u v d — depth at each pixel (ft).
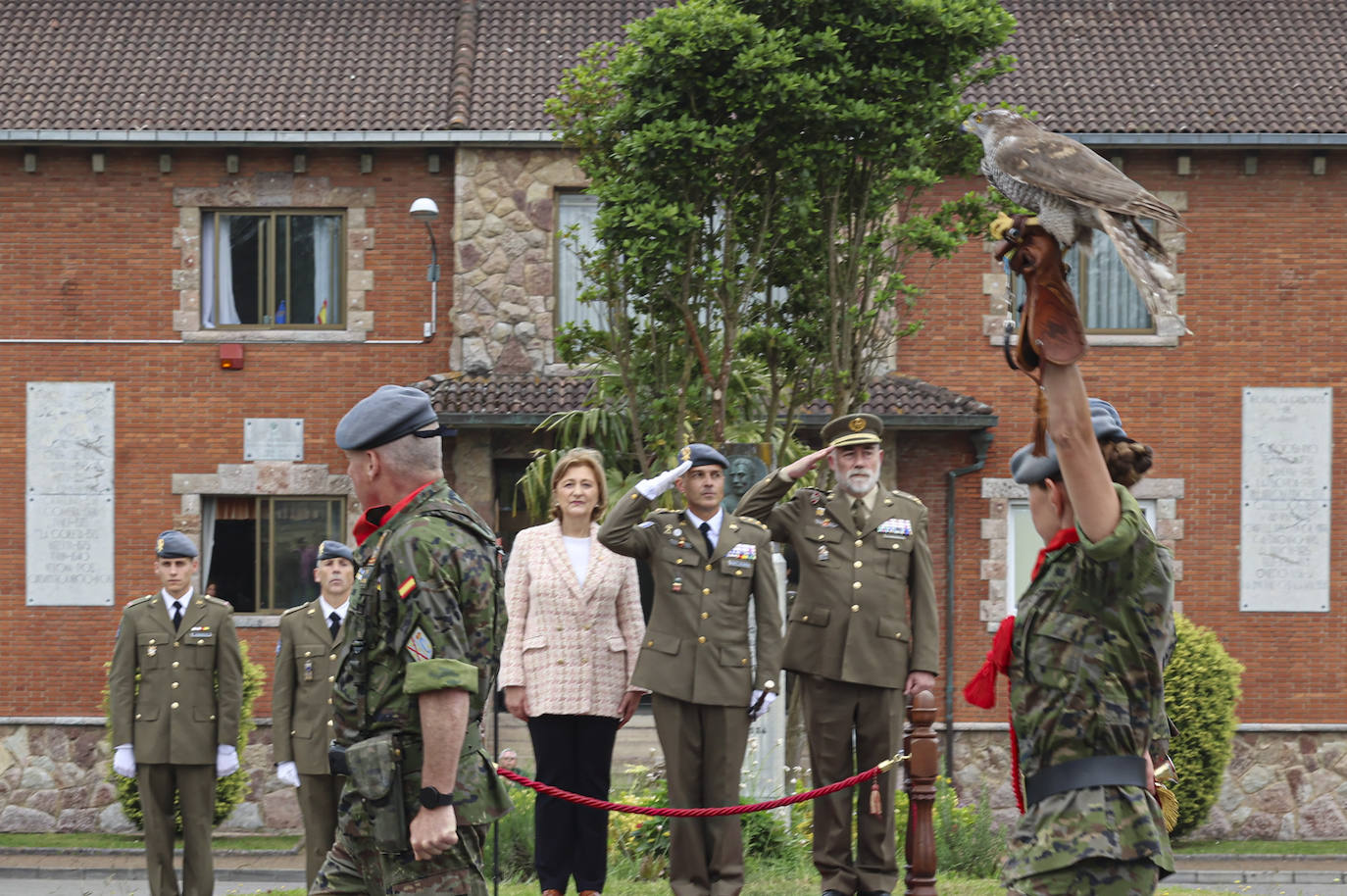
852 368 38.22
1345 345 61.26
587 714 27.17
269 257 62.85
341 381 62.44
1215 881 52.29
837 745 26.25
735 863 26.37
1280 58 64.39
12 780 61.72
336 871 16.62
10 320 62.39
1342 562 61.21
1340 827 60.49
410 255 62.54
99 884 50.21
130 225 62.39
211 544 62.95
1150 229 11.81
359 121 61.46
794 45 35.60
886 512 26.91
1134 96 62.08
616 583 27.76
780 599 40.09
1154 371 61.52
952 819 38.73
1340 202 61.36
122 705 34.99
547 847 27.17
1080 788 13.78
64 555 62.18
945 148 38.50
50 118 61.31
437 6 67.77
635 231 36.37
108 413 62.39
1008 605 60.80
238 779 57.98
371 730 15.97
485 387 59.67
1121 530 13.43
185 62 64.49
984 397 61.21
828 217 37.35
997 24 36.24
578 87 40.11
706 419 37.88
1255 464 61.41
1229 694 55.72
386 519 16.38
